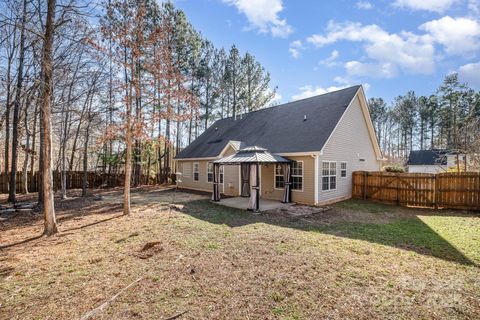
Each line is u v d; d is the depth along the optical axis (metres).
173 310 3.04
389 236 6.46
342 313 3.02
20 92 9.30
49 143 6.51
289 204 11.68
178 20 21.23
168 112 9.48
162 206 10.91
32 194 16.02
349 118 14.11
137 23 8.78
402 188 11.91
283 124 15.16
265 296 3.37
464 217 9.05
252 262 4.50
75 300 3.28
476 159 16.47
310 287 3.62
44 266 4.38
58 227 7.21
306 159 11.90
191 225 7.32
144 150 20.55
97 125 14.89
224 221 8.14
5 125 15.60
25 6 6.77
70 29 7.25
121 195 15.60
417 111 44.16
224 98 27.72
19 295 3.41
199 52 24.25
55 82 7.59
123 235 6.26
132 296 3.35
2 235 6.42
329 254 4.98
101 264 4.45
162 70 9.37
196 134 29.86
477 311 3.10
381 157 17.09
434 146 36.50
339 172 13.25
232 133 18.28
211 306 3.13
